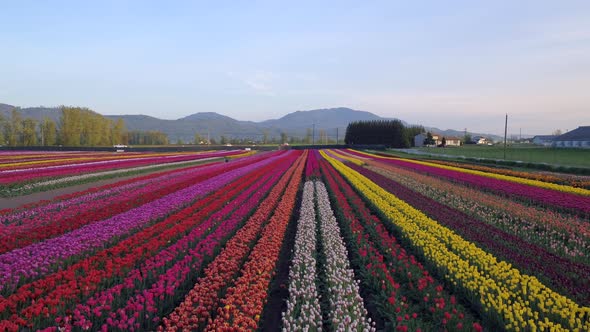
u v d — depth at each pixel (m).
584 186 29.75
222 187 28.20
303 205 21.84
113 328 7.91
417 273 11.16
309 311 9.06
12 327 7.12
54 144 113.94
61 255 11.60
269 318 9.68
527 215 18.62
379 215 19.64
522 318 7.93
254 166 48.75
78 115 113.75
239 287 9.48
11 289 9.41
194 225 16.27
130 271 10.55
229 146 110.31
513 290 9.79
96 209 18.94
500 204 21.70
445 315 8.03
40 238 13.52
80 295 9.23
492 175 37.41
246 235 14.54
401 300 9.55
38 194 27.23
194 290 9.47
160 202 21.06
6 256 10.95
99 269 10.94
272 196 24.19
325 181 35.25
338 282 10.50
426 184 31.50
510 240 14.50
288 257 13.99
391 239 14.15
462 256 12.53
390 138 123.69
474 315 9.37
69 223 15.46
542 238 15.41
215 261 11.43
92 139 117.12
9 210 18.73
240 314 8.19
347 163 56.75
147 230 14.44
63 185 30.98
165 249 12.44
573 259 12.89
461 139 178.25
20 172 35.38
